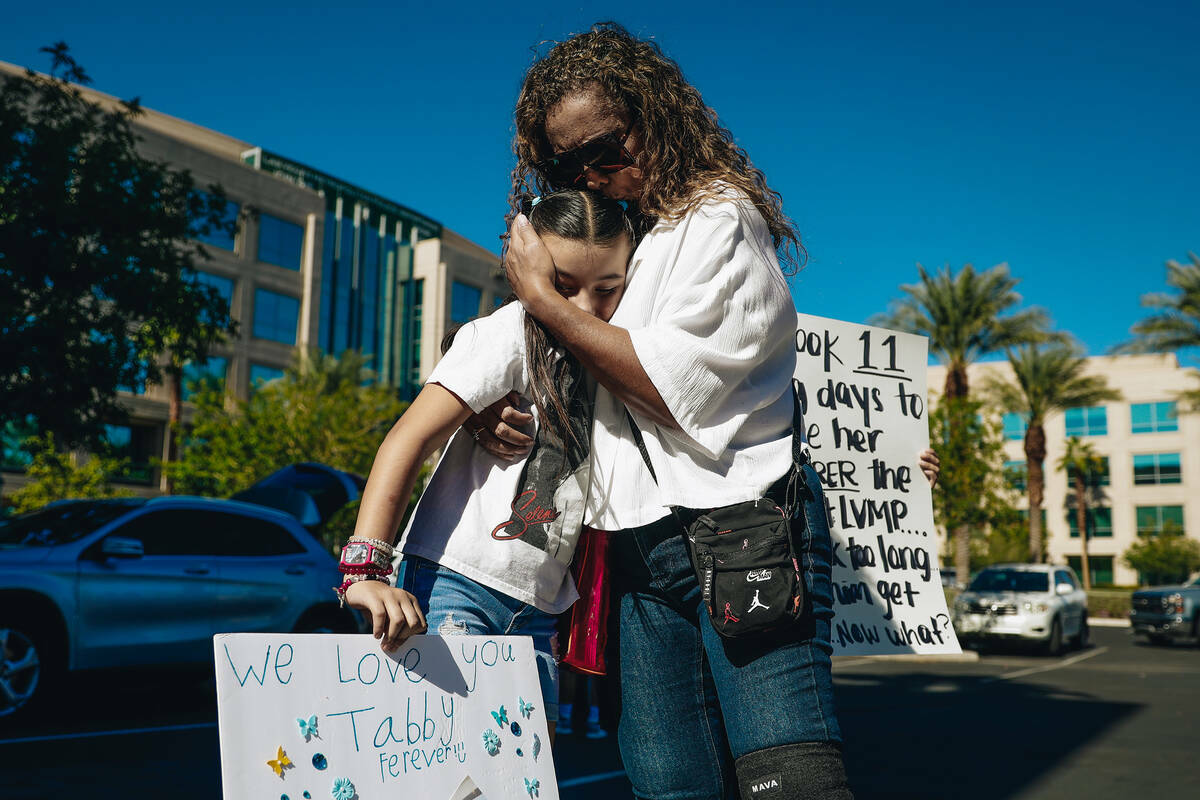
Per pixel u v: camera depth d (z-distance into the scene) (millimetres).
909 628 2912
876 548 2945
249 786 1170
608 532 1615
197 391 26438
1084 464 56031
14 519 7762
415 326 52375
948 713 8703
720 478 1481
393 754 1306
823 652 1479
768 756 1413
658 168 1601
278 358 41000
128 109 11305
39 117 10820
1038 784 5512
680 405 1410
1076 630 18203
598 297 1521
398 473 1392
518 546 1497
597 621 1596
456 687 1396
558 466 1525
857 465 2977
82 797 4660
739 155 1735
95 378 10477
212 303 11484
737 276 1448
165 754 5820
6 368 9938
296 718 1230
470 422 1519
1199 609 20406
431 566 1531
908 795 5176
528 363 1499
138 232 10953
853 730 7590
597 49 1672
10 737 6246
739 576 1422
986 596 17438
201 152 38750
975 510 23609
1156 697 10188
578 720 7410
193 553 7875
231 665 1193
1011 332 30078
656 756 1594
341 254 49562
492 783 1390
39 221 10078
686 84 1699
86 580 7066
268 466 24422
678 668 1604
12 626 6695
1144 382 59438
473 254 58250
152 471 36406
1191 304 31547
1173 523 55469
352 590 1335
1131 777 5746
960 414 23719
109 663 7109
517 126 1770
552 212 1501
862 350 3061
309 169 48531
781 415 1572
